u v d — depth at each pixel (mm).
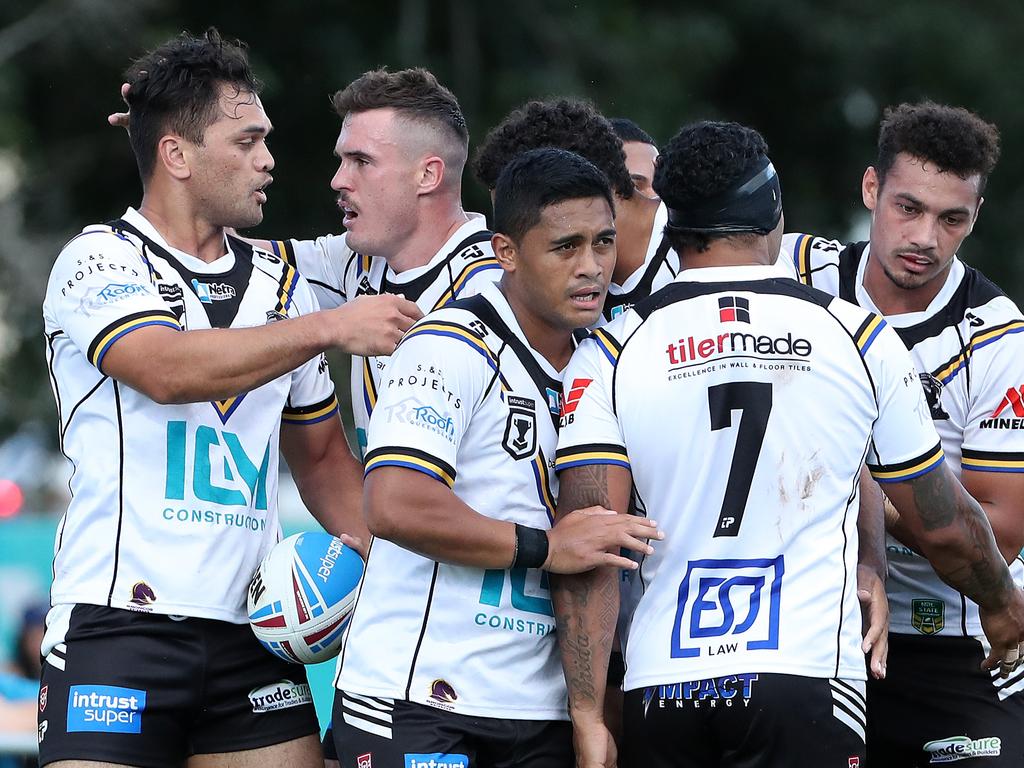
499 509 13648
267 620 14891
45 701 14844
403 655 13602
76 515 14938
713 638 13047
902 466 13500
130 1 57938
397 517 13016
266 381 14141
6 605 27688
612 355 13562
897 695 17156
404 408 13250
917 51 70812
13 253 55969
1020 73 71938
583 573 13453
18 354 58219
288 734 15625
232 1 61781
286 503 43438
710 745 13273
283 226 62969
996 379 16062
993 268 74312
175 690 14852
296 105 62438
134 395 14805
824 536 13211
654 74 64312
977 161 15445
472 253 16453
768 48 72250
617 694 15773
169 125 15133
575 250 13320
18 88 57500
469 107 61719
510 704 13625
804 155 75688
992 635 15023
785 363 13180
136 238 15180
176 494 14836
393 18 64062
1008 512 16031
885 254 15875
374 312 14117
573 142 15750
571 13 64062
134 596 14664
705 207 13508
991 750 16750
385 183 16125
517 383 13797
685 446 13234
